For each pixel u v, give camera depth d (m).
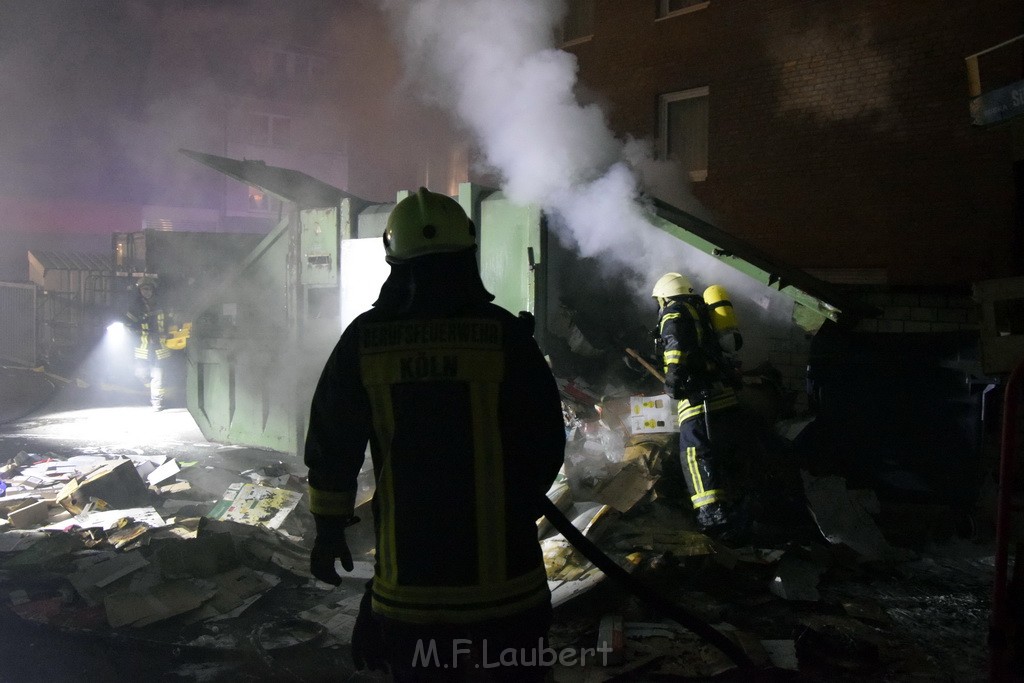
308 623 3.81
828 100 8.65
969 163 7.63
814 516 4.92
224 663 3.51
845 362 5.72
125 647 3.63
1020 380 2.65
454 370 2.01
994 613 2.67
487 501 1.98
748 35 9.34
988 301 3.15
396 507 2.00
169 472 6.38
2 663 3.50
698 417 4.73
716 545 4.34
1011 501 2.65
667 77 10.17
